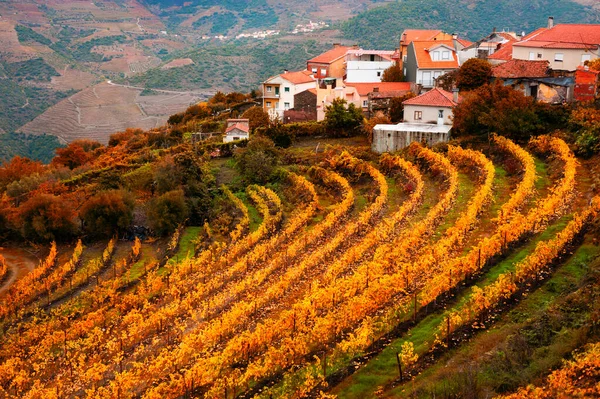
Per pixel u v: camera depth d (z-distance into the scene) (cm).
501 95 6831
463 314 3534
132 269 5509
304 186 6669
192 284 4862
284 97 10731
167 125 12631
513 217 4600
